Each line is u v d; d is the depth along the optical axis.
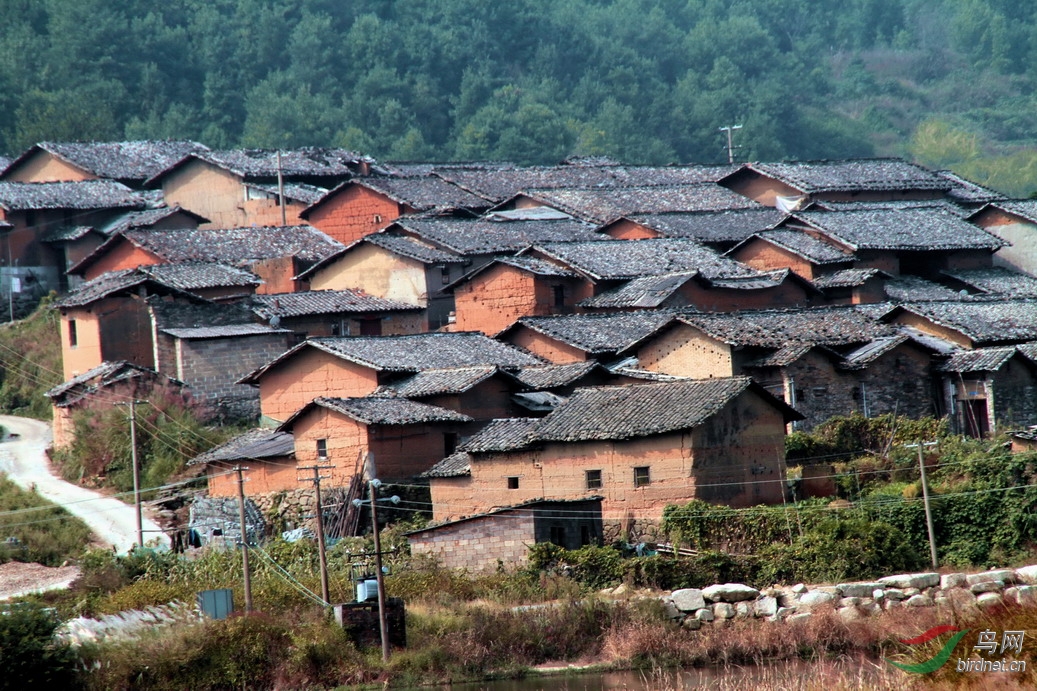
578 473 128.75
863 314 164.00
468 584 116.62
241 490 115.75
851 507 124.00
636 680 101.12
